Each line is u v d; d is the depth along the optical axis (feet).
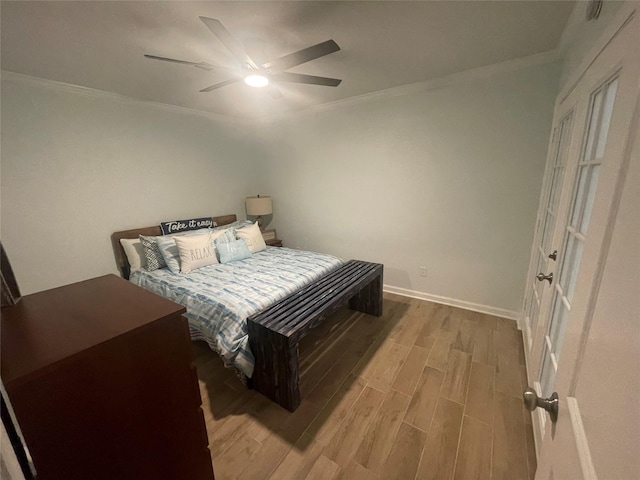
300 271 8.44
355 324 8.57
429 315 9.00
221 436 4.91
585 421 1.55
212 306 6.42
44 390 1.91
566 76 6.03
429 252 9.76
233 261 9.54
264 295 6.74
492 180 8.13
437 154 8.83
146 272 8.64
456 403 5.48
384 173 10.02
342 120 10.50
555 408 2.07
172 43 5.68
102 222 8.90
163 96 9.17
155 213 10.25
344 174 11.01
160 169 10.23
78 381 2.07
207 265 9.02
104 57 6.23
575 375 1.85
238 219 13.42
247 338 5.81
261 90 8.80
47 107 7.55
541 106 7.07
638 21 1.63
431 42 6.01
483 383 5.98
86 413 2.14
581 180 4.09
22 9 4.45
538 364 5.00
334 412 5.35
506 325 8.27
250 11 4.75
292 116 11.80
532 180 7.56
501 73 7.37
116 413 2.32
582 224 3.87
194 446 2.98
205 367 6.84
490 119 7.79
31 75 7.10
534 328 6.26
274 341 5.33
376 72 7.69
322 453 4.55
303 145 11.85
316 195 12.07
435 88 8.39
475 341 7.50
